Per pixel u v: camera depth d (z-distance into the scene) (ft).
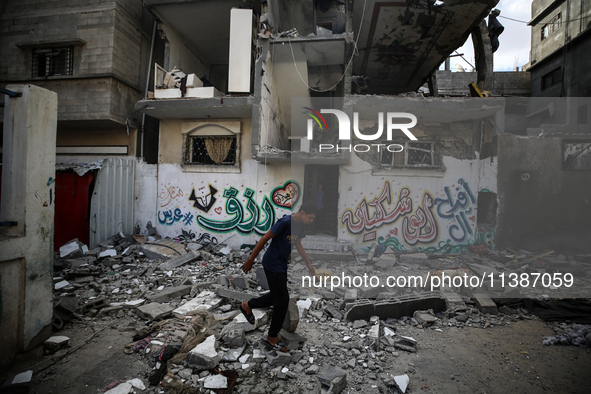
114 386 7.64
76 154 29.68
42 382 7.85
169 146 28.09
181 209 27.71
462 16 25.09
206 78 35.27
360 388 7.78
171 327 10.48
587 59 38.70
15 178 8.75
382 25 26.55
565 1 42.52
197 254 21.57
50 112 9.36
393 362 8.98
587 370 8.66
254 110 23.13
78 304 13.03
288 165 25.98
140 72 29.71
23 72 27.61
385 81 36.17
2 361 8.20
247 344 9.64
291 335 9.75
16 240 8.39
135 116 28.94
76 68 26.73
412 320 11.85
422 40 28.32
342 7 28.73
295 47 24.00
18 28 27.89
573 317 12.08
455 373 8.48
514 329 11.28
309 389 7.70
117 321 11.63
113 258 20.93
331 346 9.65
